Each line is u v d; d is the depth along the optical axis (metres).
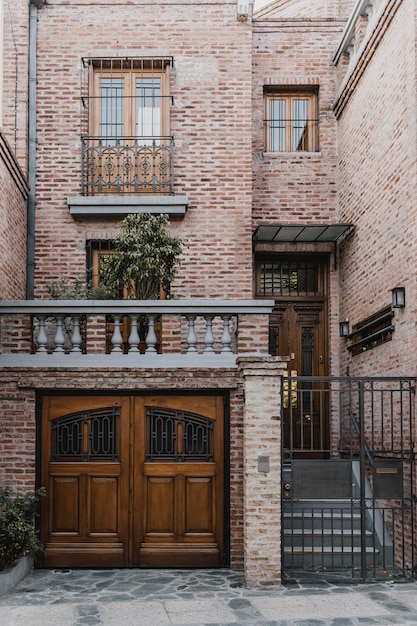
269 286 12.73
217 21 11.88
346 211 11.85
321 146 12.56
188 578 8.68
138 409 9.41
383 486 8.53
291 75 12.61
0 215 9.66
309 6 14.38
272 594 7.89
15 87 11.55
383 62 9.97
